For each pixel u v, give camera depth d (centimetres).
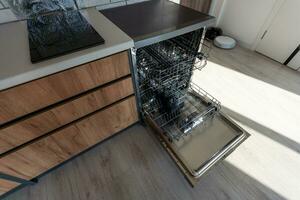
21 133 75
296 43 183
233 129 124
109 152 126
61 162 108
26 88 64
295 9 171
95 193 107
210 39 245
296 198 104
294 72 193
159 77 103
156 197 105
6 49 72
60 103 79
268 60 211
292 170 115
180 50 115
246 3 207
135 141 132
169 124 125
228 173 114
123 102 102
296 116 148
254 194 105
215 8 242
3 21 92
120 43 75
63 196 106
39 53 67
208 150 115
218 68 197
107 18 98
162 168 117
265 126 140
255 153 123
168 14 105
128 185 110
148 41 84
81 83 77
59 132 88
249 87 174
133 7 115
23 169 90
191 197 105
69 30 83
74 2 102
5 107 64
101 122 102
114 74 85
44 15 96
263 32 206
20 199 104
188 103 139
